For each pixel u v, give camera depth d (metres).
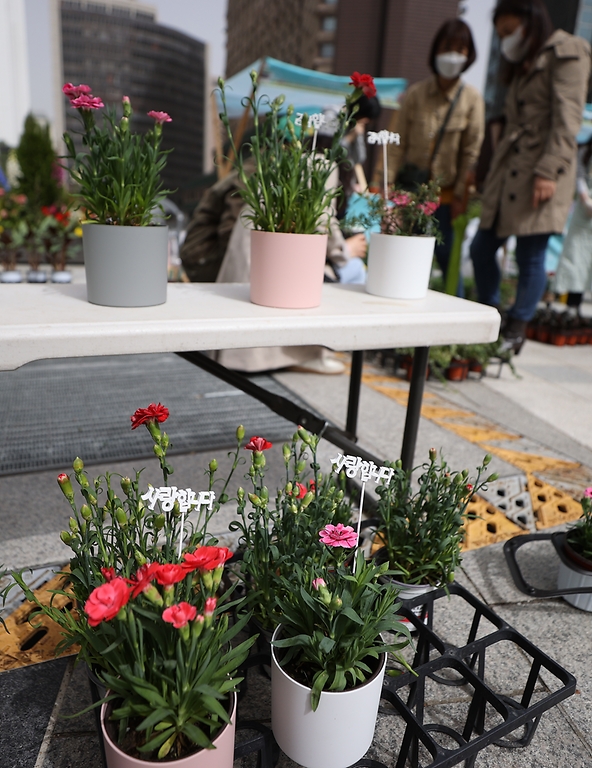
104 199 1.13
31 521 1.69
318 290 1.33
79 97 1.05
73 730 1.02
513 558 1.58
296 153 1.24
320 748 0.87
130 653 0.81
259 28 65.81
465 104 3.78
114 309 1.16
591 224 4.89
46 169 10.53
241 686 1.10
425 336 1.32
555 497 2.04
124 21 81.12
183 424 2.50
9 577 1.41
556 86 3.12
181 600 0.85
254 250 1.29
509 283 6.23
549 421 2.92
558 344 4.79
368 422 2.64
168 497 0.89
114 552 0.96
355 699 0.84
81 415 2.55
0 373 3.13
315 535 1.07
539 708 0.95
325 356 3.41
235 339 1.13
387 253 1.52
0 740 0.99
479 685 0.98
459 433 2.61
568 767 1.01
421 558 1.23
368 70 27.97
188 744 0.77
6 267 6.02
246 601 1.03
